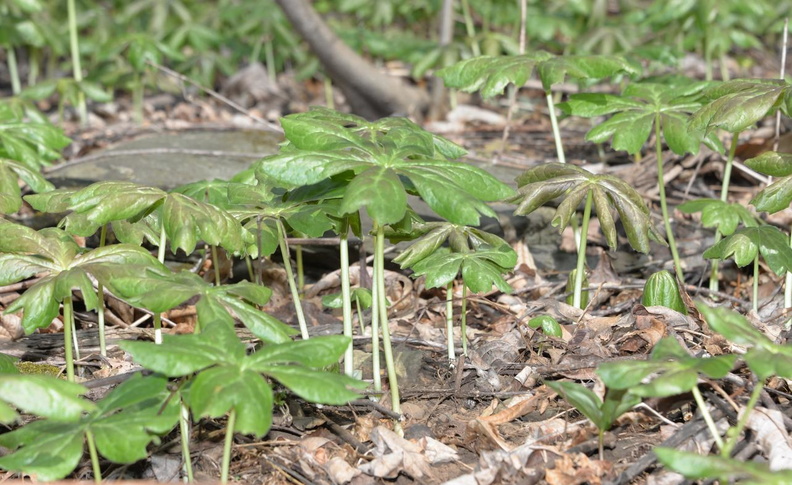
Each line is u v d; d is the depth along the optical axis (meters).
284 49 8.92
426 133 2.92
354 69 6.88
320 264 4.43
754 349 2.06
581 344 3.23
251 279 4.09
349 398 2.07
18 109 5.42
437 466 2.64
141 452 2.10
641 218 3.12
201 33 8.03
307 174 2.46
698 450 2.52
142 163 5.26
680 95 3.72
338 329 3.54
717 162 5.20
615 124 3.69
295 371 2.12
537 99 7.85
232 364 2.13
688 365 2.13
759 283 4.27
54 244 2.64
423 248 3.14
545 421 2.79
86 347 3.50
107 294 3.85
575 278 3.65
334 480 2.54
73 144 6.19
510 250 3.12
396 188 2.38
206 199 3.50
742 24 7.53
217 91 8.88
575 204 3.12
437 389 3.05
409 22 9.93
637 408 2.79
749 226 3.41
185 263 4.41
